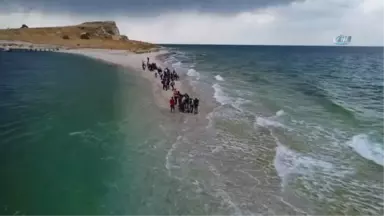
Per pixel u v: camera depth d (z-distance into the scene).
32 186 11.76
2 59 62.94
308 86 41.47
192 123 21.23
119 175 12.98
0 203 10.50
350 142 18.00
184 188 12.09
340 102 30.73
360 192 12.18
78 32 131.62
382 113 25.83
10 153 14.79
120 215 10.16
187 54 123.44
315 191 12.20
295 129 20.52
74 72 45.50
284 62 90.75
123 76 42.12
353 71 65.81
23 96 28.06
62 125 19.44
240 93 33.62
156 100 27.80
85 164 13.89
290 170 14.09
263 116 23.84
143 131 18.97
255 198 11.53
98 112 22.94
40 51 87.19
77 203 10.76
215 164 14.54
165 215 10.23
